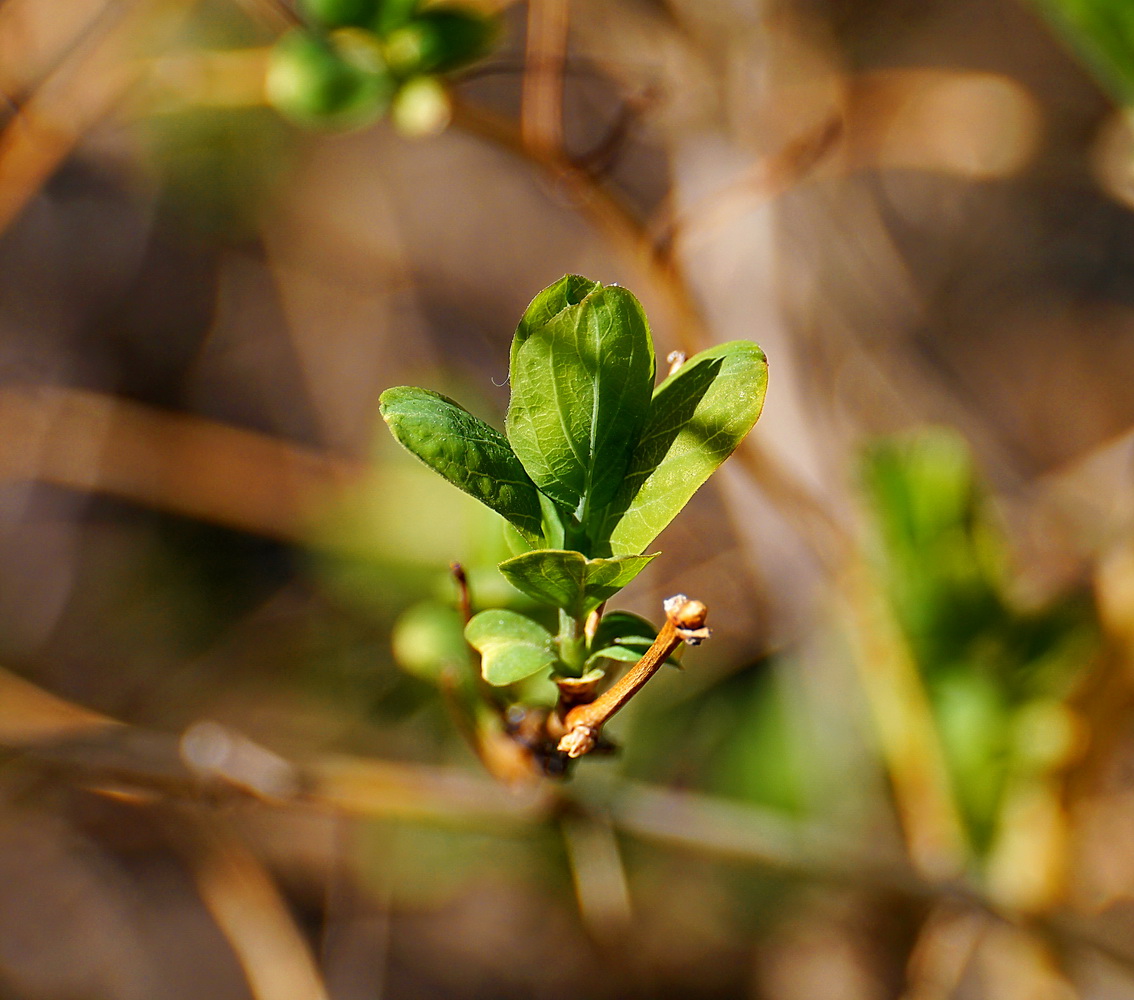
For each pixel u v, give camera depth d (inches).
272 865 30.9
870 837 23.0
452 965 31.9
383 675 26.0
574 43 22.2
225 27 29.7
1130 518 18.8
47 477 30.3
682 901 27.9
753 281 21.5
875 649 19.3
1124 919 22.3
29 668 33.3
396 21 14.9
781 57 22.6
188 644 32.3
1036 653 17.9
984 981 25.9
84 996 32.7
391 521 26.1
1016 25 33.6
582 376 11.7
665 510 11.8
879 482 17.8
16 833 32.0
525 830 17.6
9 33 23.0
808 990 28.0
